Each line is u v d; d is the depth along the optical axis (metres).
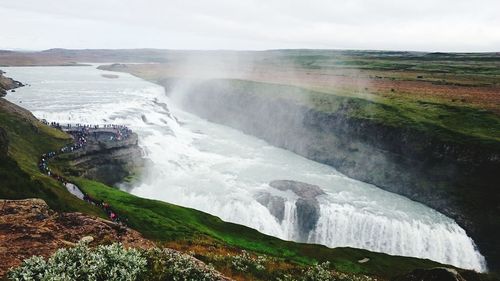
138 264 15.27
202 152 96.25
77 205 46.97
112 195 58.75
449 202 72.50
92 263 14.44
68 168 65.50
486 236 66.12
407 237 64.81
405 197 77.69
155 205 57.50
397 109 100.25
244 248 46.44
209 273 17.11
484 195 70.56
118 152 75.50
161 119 113.38
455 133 81.88
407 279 28.03
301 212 68.00
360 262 49.50
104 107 111.00
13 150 61.44
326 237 66.69
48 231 17.88
